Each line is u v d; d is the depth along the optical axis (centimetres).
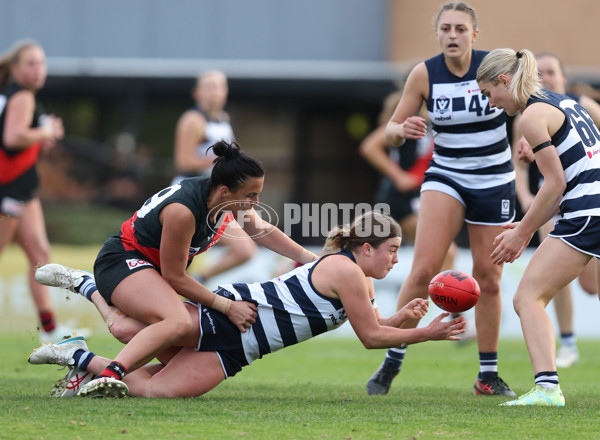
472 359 3306
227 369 1841
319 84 6406
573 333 3153
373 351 3625
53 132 3195
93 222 6494
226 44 6856
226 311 1823
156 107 7088
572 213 1777
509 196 2198
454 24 2123
